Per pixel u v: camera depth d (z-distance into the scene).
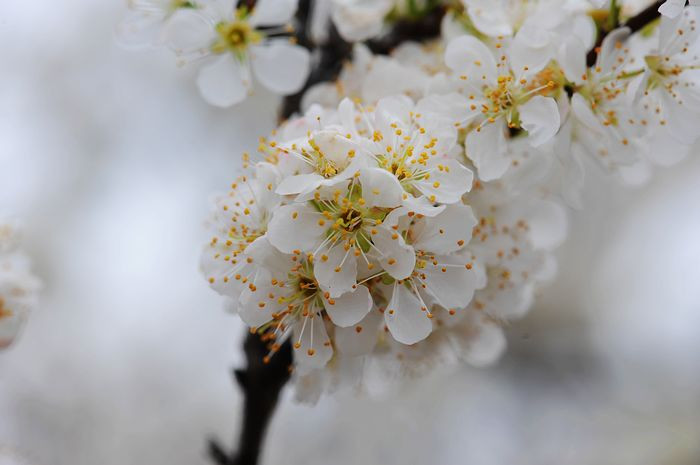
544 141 0.31
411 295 0.31
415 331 0.30
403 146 0.31
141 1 0.34
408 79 0.33
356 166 0.30
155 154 0.66
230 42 0.34
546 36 0.31
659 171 0.69
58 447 0.59
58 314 0.63
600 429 0.60
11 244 0.35
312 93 0.34
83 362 0.62
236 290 0.31
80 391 0.61
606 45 0.32
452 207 0.30
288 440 0.60
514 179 0.32
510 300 0.33
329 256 0.30
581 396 0.62
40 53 0.67
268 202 0.31
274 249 0.31
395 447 0.60
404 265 0.30
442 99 0.32
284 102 0.35
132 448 0.61
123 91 0.68
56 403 0.60
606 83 0.32
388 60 0.33
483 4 0.33
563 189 0.32
